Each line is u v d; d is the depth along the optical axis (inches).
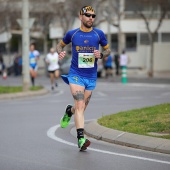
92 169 475.2
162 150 555.8
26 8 1407.5
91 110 960.3
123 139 606.5
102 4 2723.9
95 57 567.8
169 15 3142.2
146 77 2418.8
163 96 1280.8
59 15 2859.3
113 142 614.9
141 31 3186.5
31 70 1609.3
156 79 2236.7
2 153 557.3
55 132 703.7
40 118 853.2
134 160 515.2
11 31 3604.8
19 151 567.8
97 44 570.6
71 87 568.7
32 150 573.0
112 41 3363.7
